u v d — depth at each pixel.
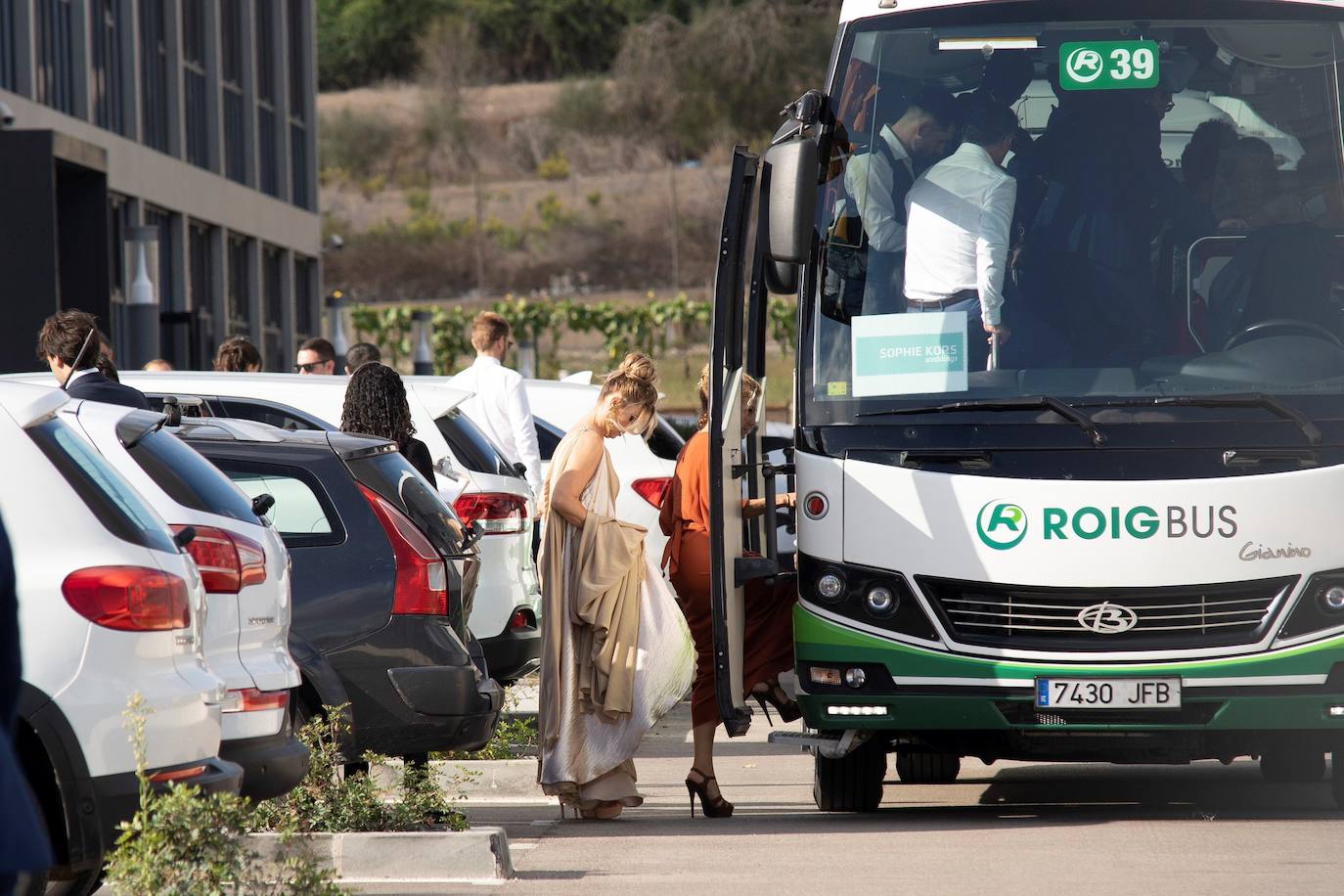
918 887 23.30
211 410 39.91
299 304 128.12
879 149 29.89
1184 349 28.78
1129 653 28.06
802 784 36.59
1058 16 30.20
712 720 31.64
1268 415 28.28
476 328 46.34
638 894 23.19
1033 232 29.31
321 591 28.84
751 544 31.94
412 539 29.25
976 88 30.00
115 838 18.97
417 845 24.50
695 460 32.47
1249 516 28.00
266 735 22.89
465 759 35.69
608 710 30.64
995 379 28.84
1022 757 29.31
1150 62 29.89
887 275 29.39
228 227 109.88
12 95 78.81
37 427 19.69
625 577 30.95
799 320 29.72
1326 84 29.64
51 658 18.80
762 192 29.31
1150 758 28.92
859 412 29.09
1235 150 29.53
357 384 36.09
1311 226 29.20
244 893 20.30
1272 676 27.97
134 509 20.23
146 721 19.06
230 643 22.70
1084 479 28.20
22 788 8.74
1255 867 24.56
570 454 31.19
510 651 37.53
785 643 31.47
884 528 28.64
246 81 116.00
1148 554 28.03
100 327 77.25
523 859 26.38
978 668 28.25
